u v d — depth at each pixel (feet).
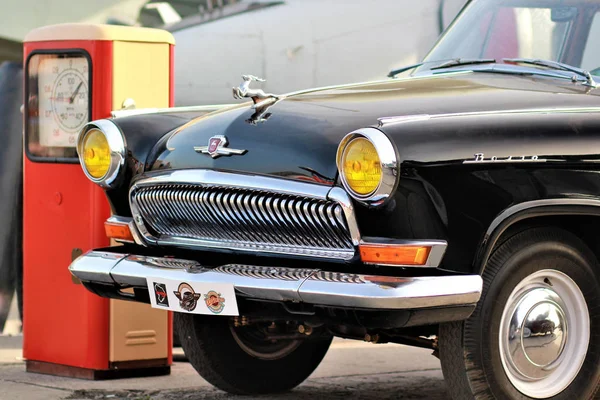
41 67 28.89
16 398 25.58
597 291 21.47
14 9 38.65
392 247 18.69
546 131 20.04
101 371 28.02
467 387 20.25
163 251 22.81
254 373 25.81
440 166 18.85
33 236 29.07
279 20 43.78
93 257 23.16
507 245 20.33
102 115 27.58
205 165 21.16
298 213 19.67
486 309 20.10
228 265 20.59
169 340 28.99
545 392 21.13
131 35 27.94
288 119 21.15
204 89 42.60
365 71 45.19
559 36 25.36
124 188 23.65
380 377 29.07
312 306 19.70
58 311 28.63
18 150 38.63
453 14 45.98
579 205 20.33
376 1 45.19
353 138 18.79
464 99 21.20
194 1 42.27
